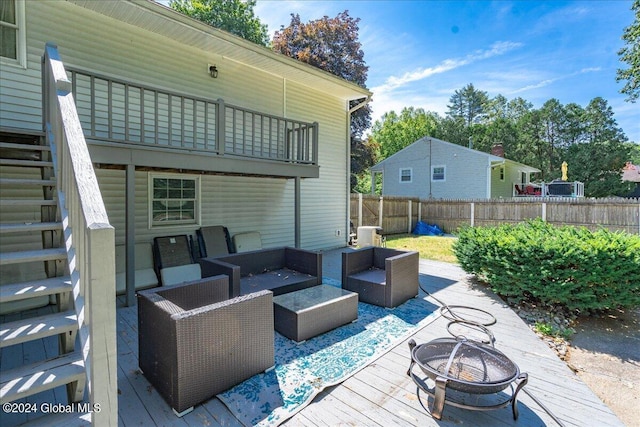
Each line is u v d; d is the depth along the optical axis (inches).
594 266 143.8
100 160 144.2
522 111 1334.9
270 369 100.7
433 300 171.6
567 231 184.1
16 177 158.6
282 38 652.7
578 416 81.6
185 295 106.5
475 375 85.4
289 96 284.5
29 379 62.6
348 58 667.4
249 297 95.1
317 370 100.9
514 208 430.9
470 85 1412.4
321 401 86.3
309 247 312.8
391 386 93.3
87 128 179.0
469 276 223.3
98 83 182.5
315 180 315.9
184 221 226.1
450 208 492.7
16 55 159.8
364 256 185.9
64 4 171.0
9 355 106.0
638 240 152.9
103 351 56.6
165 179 215.8
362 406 84.3
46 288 74.5
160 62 206.4
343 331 130.6
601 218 364.2
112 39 186.9
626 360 115.3
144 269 193.0
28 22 162.1
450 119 1273.4
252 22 686.5
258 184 268.4
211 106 231.1
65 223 82.1
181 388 79.0
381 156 1151.0
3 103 156.6
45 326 70.1
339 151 339.3
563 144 1101.7
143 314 94.1
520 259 161.0
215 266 146.9
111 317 56.9
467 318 146.5
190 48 220.1
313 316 123.6
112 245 56.4
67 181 81.0
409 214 511.2
